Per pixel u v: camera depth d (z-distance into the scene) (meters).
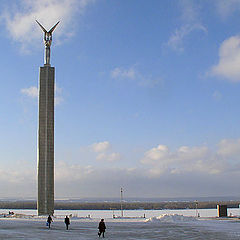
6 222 61.03
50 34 88.38
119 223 61.25
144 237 39.62
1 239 36.59
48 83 84.94
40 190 81.12
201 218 74.44
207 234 42.78
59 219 71.56
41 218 72.81
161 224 58.53
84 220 69.69
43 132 82.88
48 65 86.12
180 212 141.38
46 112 83.62
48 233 42.91
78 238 37.88
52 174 81.75
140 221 67.06
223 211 80.81
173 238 38.78
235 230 47.62
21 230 46.56
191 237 39.72
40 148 82.38
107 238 38.19
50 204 80.81
